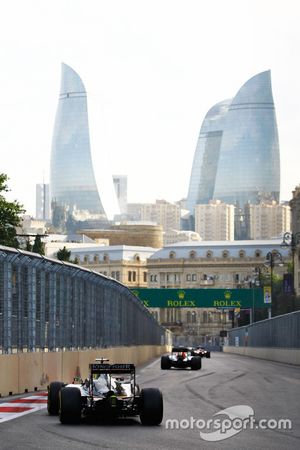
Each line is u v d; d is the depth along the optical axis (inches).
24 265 3048.7
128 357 5757.9
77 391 1964.8
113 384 2000.5
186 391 3088.1
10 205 7091.5
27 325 3078.2
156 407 1942.7
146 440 1707.7
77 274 3816.4
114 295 5000.0
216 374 4586.6
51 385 2171.5
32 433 1795.0
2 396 2802.7
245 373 4707.2
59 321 3476.9
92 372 2017.7
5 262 2871.6
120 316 5300.2
